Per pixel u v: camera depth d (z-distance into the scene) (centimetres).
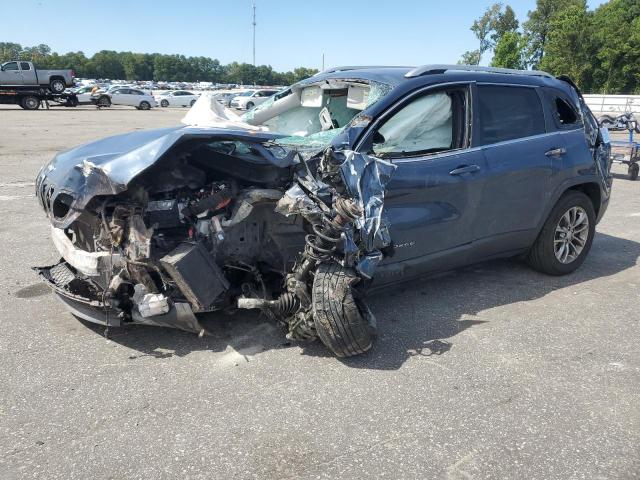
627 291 483
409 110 402
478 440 274
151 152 325
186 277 324
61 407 294
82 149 399
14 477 242
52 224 359
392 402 305
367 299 452
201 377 326
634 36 4791
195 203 352
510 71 489
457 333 393
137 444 266
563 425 288
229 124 404
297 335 351
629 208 834
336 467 253
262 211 365
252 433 276
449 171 405
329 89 469
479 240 442
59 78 3266
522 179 451
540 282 502
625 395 318
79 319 399
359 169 348
